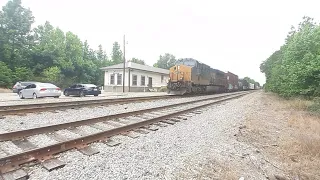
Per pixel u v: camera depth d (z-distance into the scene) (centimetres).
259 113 1131
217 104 1498
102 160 391
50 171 338
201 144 526
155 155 432
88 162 379
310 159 443
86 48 6312
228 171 373
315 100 1238
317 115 975
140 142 516
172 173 355
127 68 3416
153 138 556
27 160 355
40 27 5159
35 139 504
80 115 883
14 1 4219
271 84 2789
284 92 1866
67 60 4828
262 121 884
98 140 504
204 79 2569
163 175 346
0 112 807
